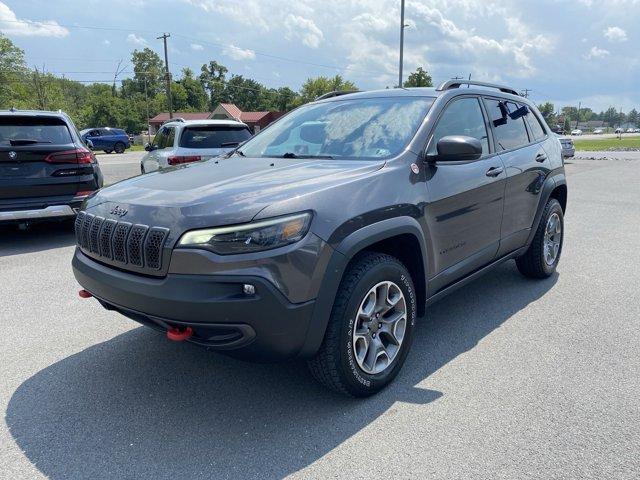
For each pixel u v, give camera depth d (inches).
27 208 265.1
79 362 139.7
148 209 105.5
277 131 165.5
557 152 206.8
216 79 4562.0
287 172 121.2
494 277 211.0
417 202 124.7
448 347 145.7
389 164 124.3
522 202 176.9
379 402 117.6
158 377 130.8
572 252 251.0
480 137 158.7
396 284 121.0
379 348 119.4
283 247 97.9
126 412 115.3
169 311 98.4
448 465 95.6
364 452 100.0
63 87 3688.5
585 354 139.9
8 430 109.3
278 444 103.0
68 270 230.7
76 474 95.3
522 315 168.9
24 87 2271.2
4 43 2182.6
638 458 96.5
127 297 105.0
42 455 101.0
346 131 144.9
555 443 101.3
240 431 107.6
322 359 109.4
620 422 108.0
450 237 139.3
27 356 143.7
